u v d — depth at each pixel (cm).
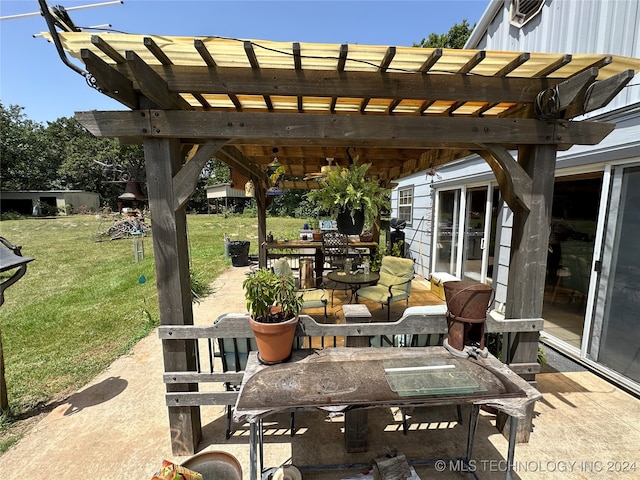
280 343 179
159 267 187
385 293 396
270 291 181
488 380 163
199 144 201
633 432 215
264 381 162
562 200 380
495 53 154
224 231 1483
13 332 396
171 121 173
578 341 333
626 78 149
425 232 664
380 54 153
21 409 243
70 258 873
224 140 183
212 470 167
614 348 276
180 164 195
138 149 2142
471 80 177
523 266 202
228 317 196
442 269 598
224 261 847
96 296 543
